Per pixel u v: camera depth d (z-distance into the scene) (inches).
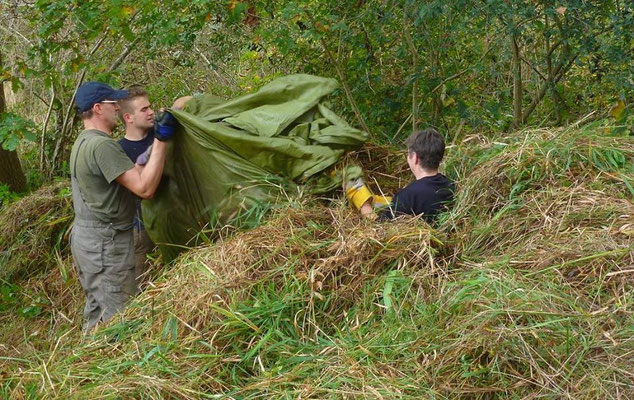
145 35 215.0
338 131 159.8
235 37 238.2
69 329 172.4
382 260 135.4
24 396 128.6
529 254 129.6
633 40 189.8
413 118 207.9
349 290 132.5
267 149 157.2
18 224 219.5
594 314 112.4
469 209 148.8
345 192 157.9
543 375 106.1
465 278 128.9
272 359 125.3
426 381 111.4
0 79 225.6
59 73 243.6
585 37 183.5
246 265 139.9
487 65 214.8
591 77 205.3
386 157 180.5
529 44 217.5
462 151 167.0
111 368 128.3
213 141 158.7
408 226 141.2
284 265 136.9
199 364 124.8
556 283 121.5
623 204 137.4
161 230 165.5
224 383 121.9
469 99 218.4
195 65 303.1
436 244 137.9
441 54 211.9
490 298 119.0
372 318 127.6
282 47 199.9
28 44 291.1
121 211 157.8
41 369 133.6
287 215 149.9
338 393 111.2
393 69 217.5
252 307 130.0
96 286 158.9
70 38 260.8
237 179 159.0
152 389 118.8
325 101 166.6
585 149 152.6
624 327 109.7
